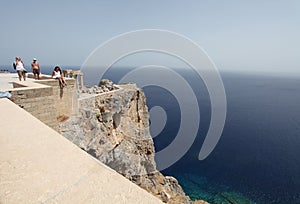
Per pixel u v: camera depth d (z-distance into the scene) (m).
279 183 36.16
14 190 2.57
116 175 2.94
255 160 44.69
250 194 33.16
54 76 16.30
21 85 12.60
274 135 61.72
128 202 2.32
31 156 3.49
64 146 3.93
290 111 98.12
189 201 25.73
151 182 25.58
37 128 4.96
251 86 192.12
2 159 3.36
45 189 2.59
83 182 2.74
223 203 31.38
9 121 5.47
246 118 80.94
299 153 48.84
